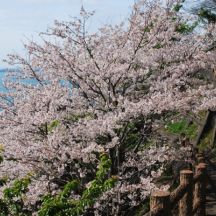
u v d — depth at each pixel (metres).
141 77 7.36
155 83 7.34
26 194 6.45
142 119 7.06
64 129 6.81
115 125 6.10
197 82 8.32
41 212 5.48
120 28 7.68
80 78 7.05
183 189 4.66
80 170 6.82
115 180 5.80
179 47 7.88
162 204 3.89
